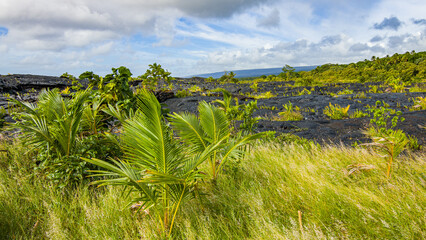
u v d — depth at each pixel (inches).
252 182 127.6
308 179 125.0
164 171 93.0
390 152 124.3
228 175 139.8
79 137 163.3
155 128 87.4
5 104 377.7
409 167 140.4
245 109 222.4
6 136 197.0
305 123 310.5
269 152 180.9
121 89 186.7
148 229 96.7
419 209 93.3
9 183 134.0
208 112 130.4
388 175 126.6
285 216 104.0
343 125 283.9
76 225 107.3
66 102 157.3
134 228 103.5
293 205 109.0
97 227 102.0
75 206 113.8
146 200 90.7
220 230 99.3
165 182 80.9
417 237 82.0
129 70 188.7
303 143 214.2
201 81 1378.0
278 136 237.3
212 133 127.4
